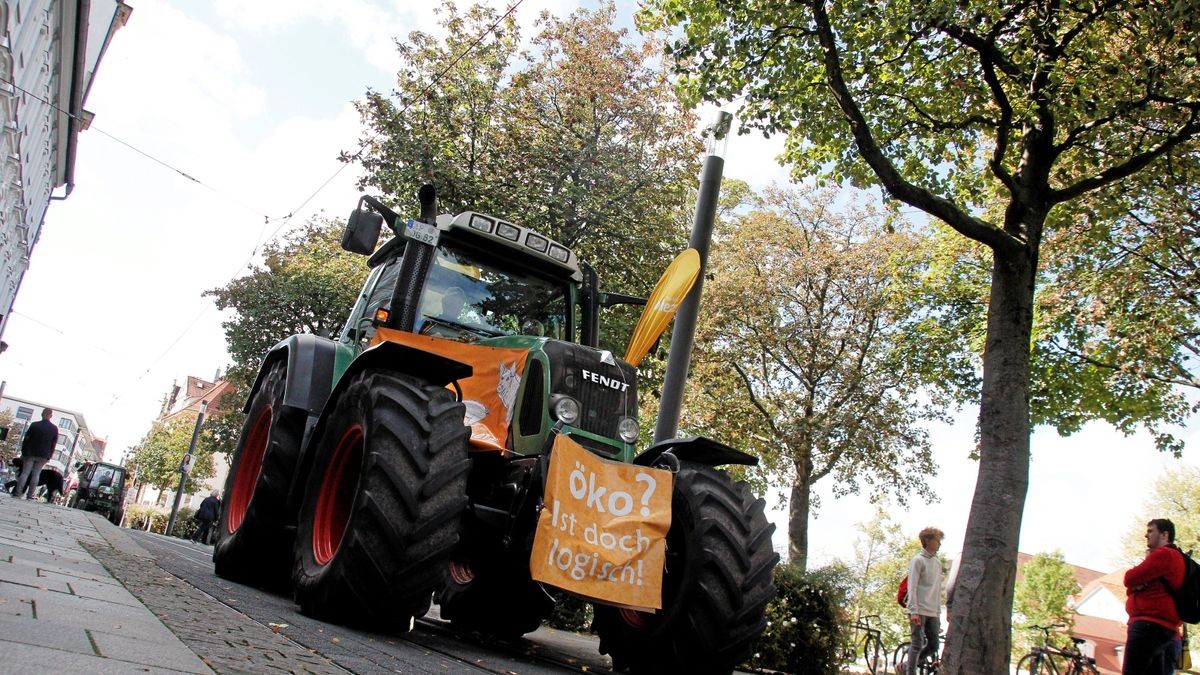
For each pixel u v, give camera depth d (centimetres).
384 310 518
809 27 957
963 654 761
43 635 196
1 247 2161
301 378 566
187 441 5088
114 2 2406
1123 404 1689
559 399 465
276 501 545
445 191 1427
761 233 2559
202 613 314
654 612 454
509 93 1543
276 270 2448
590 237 1422
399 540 372
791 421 2500
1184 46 899
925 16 845
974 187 1175
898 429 2475
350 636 361
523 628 614
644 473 437
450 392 428
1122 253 1630
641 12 1123
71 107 2353
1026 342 866
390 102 1467
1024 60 986
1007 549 783
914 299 2227
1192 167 1102
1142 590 625
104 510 3100
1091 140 1045
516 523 433
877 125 1081
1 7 1338
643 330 597
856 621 1180
